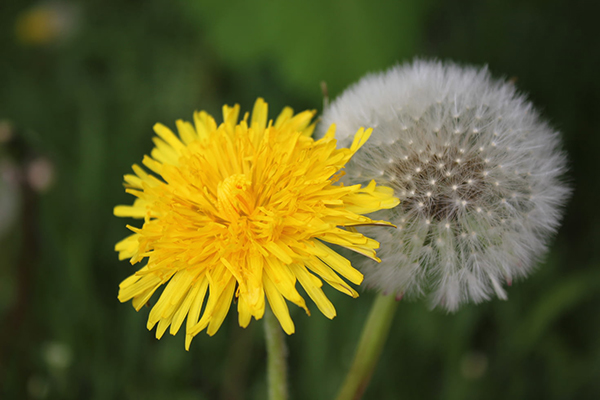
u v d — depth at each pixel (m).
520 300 0.19
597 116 0.22
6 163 0.18
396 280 0.15
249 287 0.14
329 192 0.14
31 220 0.18
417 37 0.21
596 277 0.18
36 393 0.18
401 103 0.15
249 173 0.15
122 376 0.19
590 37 0.22
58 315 0.19
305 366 0.19
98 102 0.23
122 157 0.21
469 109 0.15
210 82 0.24
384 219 0.15
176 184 0.15
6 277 0.20
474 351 0.19
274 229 0.14
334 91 0.21
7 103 0.24
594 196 0.21
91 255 0.20
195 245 0.14
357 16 0.21
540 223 0.15
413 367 0.19
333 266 0.14
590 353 0.19
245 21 0.21
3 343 0.18
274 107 0.22
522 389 0.19
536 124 0.16
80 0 0.27
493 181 0.15
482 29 0.23
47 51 0.26
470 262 0.15
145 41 0.25
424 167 0.15
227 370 0.19
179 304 0.14
